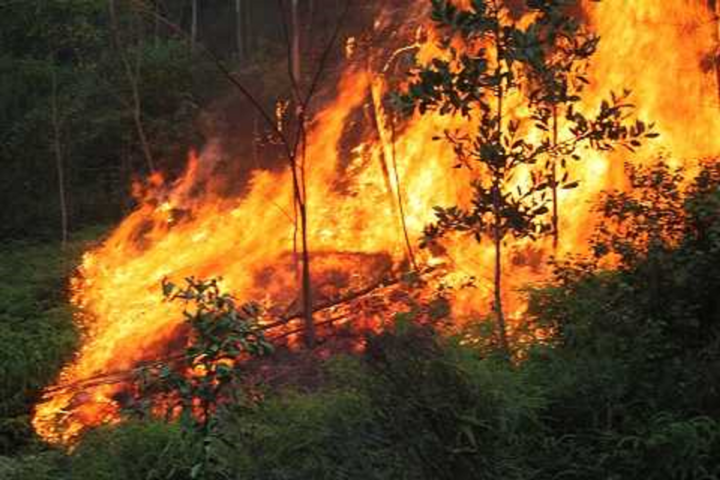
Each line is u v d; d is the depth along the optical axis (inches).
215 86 885.8
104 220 773.9
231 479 258.5
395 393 231.1
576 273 331.3
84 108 849.5
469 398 234.1
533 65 301.3
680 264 285.6
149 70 868.0
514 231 314.2
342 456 243.9
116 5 831.1
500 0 403.9
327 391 303.9
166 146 810.2
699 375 255.9
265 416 285.3
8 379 512.1
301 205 472.7
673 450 237.1
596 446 258.2
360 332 462.3
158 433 303.1
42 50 871.7
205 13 1119.6
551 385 277.9
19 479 327.3
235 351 242.1
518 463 245.8
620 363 278.7
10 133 853.2
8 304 594.6
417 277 486.6
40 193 820.6
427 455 225.0
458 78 296.8
